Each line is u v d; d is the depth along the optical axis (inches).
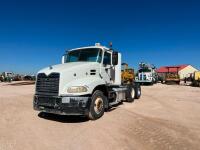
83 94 313.4
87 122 319.3
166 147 226.4
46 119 336.5
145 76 1390.3
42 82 325.1
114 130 279.7
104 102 356.5
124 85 505.4
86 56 391.2
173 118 354.0
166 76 1651.1
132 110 415.8
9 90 848.3
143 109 430.9
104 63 391.9
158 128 289.7
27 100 531.8
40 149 217.9
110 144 232.5
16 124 305.7
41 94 323.6
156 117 358.0
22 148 219.6
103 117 347.6
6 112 378.9
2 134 260.5
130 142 238.8
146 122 319.0
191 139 251.3
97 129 284.2
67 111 303.9
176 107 459.5
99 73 377.4
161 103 514.9
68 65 344.2
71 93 307.7
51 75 316.2
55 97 307.3
